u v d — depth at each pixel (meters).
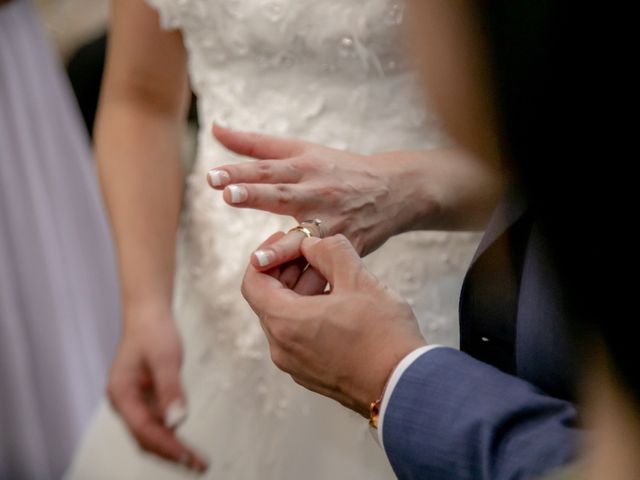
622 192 0.54
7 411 2.13
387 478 1.36
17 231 2.10
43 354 2.14
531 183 0.58
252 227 1.42
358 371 0.92
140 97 1.53
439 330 1.33
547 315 0.83
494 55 0.58
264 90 1.36
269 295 0.98
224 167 1.07
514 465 0.77
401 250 1.33
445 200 1.14
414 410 0.86
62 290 2.17
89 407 2.23
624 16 0.52
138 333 1.48
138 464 1.56
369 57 1.28
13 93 2.09
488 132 0.63
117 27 1.50
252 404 1.46
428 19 0.61
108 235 2.29
